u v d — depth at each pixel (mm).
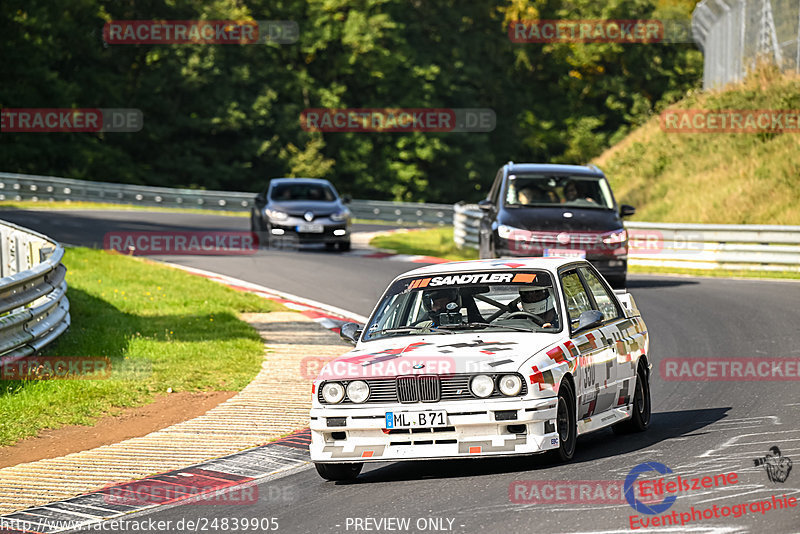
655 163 131750
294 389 45625
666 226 95188
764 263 90625
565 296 34094
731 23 140750
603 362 34062
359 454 30344
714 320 61656
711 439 33781
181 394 44844
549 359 30938
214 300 67438
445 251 105688
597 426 33531
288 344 56031
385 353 31703
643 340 38125
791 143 118562
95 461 34531
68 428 39312
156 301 66062
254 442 36875
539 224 70250
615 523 24078
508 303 33969
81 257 82188
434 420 29891
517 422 29734
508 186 74000
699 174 123750
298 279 80812
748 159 120188
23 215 126000
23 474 33062
